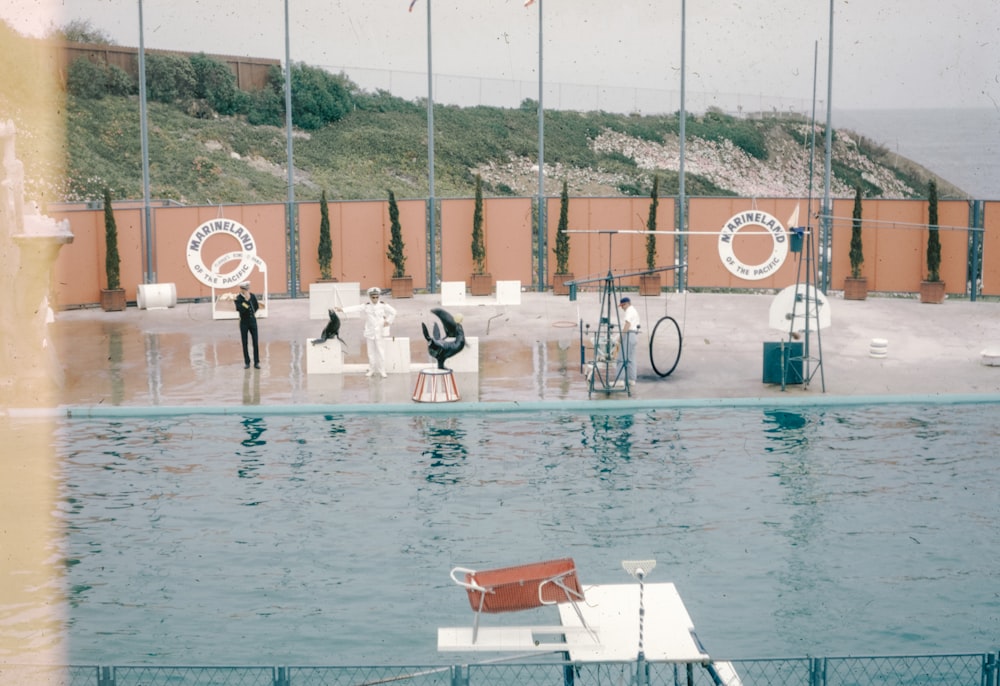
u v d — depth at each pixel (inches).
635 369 1026.7
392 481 748.6
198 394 986.1
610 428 881.5
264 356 1149.7
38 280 1002.1
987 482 735.7
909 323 1294.3
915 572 584.1
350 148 2992.1
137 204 1808.6
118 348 1194.6
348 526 661.3
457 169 3046.3
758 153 3644.2
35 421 918.4
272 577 585.3
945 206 1434.5
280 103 3034.0
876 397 957.2
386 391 992.9
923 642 500.4
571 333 1254.3
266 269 1433.3
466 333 1261.1
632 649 434.9
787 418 909.8
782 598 550.9
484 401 953.5
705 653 441.7
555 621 531.2
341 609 543.5
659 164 3425.2
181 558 612.7
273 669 414.3
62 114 2610.7
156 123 2770.7
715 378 1033.5
